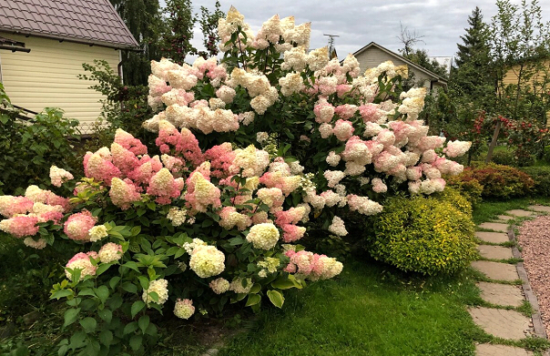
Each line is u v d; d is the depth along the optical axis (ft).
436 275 12.50
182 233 8.32
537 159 37.55
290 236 9.61
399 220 12.96
